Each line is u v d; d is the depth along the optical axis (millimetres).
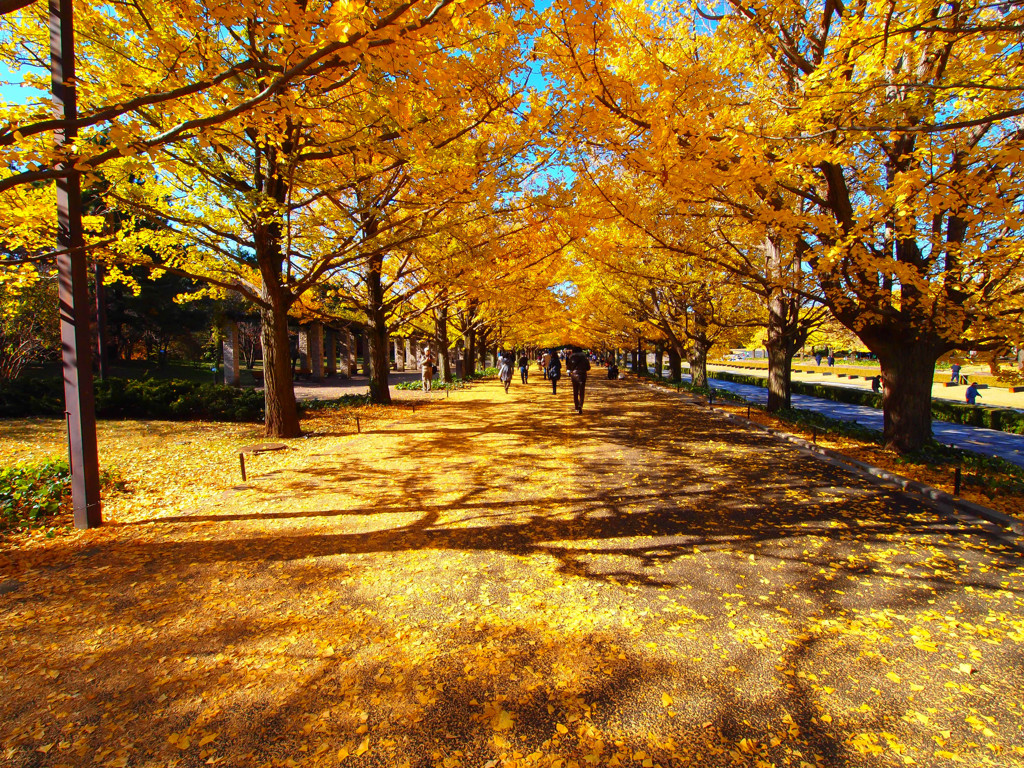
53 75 4469
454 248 10812
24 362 14453
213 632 3010
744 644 2867
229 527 4840
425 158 6262
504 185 7648
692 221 8688
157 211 7773
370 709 2346
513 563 3990
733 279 12359
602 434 10312
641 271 13023
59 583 3652
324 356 36719
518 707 2348
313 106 4902
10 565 3963
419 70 3627
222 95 4270
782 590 3531
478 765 2010
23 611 3254
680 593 3482
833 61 5180
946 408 16078
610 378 33250
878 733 2186
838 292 7336
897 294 7539
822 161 5879
